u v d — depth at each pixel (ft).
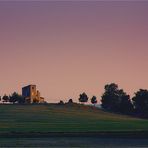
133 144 475.31
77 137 528.22
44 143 477.77
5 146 455.63
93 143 481.05
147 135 539.70
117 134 551.18
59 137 528.63
